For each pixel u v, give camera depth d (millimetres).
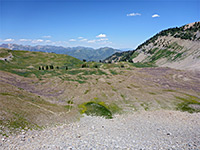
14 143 23016
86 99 64562
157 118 48438
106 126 38969
